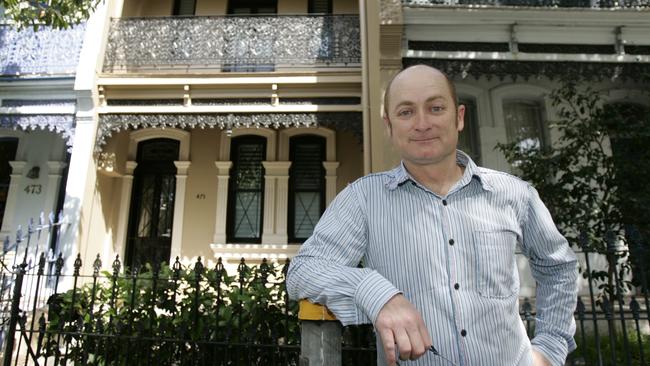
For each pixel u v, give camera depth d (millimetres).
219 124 6855
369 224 1399
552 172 4949
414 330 988
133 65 7098
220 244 7832
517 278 1405
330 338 1252
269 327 3375
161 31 7223
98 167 7043
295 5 8898
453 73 5430
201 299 3506
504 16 5324
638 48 5438
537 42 5414
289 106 6844
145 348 3514
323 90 6914
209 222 8094
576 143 5176
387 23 5258
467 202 1396
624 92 6492
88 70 6645
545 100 6613
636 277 4109
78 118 6625
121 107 6785
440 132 1389
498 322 1282
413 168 1451
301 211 8211
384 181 1458
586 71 5363
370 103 6367
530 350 1392
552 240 1461
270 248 7777
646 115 4926
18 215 8234
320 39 7195
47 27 6984
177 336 3439
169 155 8547
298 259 1292
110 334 3453
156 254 8102
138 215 8266
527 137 6785
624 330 3035
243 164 8461
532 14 5305
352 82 6816
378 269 1364
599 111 5027
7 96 6805
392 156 5469
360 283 1084
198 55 7148
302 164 8406
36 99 6766
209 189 8242
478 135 6562
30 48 6926
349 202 1440
